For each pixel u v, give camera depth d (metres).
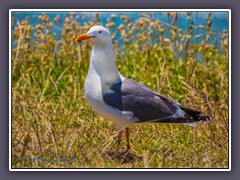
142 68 16.22
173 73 15.51
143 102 11.81
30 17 17.47
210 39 17.61
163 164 11.64
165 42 16.78
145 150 12.39
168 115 11.88
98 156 12.00
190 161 11.83
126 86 11.93
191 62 15.62
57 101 14.62
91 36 11.91
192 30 16.45
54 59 16.39
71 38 16.45
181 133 12.94
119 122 11.95
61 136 12.62
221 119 12.91
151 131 13.09
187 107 12.23
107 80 11.91
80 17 18.50
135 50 17.22
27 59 16.06
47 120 13.28
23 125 12.95
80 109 13.95
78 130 12.71
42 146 12.28
